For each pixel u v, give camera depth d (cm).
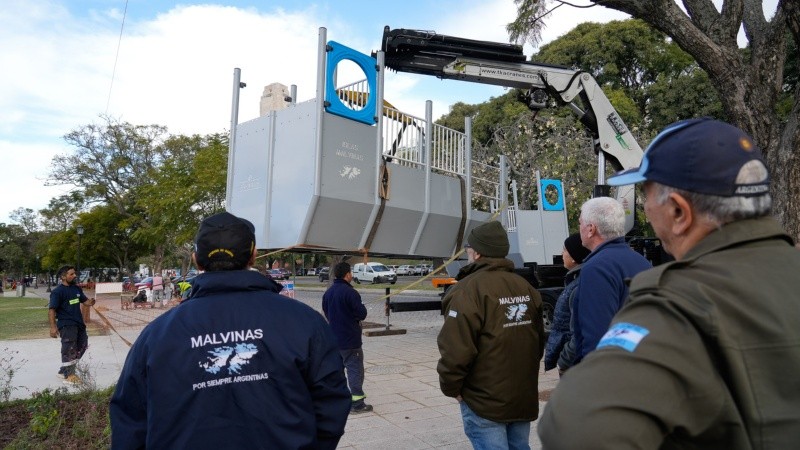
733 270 98
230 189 661
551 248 1054
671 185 108
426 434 497
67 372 762
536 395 303
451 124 3550
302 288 3584
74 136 4125
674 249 114
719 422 88
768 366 89
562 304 338
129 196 4178
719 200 102
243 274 188
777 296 94
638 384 87
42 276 9106
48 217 6094
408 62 818
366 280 3766
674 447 92
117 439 173
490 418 287
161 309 2355
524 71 860
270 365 172
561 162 2145
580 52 2991
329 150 568
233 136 668
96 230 5044
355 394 573
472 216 782
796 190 682
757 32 754
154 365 168
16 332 1432
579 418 87
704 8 775
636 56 2947
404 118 676
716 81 754
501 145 2303
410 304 1075
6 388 628
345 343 573
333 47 582
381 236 631
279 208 590
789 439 87
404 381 726
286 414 170
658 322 94
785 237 105
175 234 2875
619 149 852
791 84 2256
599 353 96
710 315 91
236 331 174
